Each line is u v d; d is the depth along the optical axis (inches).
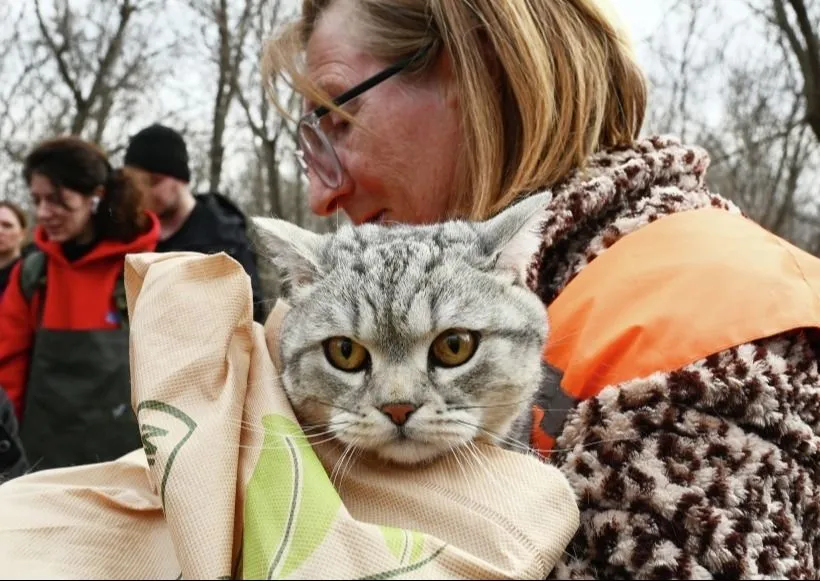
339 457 13.3
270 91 20.6
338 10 19.2
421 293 14.2
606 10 16.9
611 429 11.1
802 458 10.9
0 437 21.3
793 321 11.2
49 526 11.3
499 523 10.6
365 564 9.6
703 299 11.6
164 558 11.1
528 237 14.8
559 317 13.6
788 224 124.7
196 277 12.8
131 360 12.2
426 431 13.2
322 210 20.7
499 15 15.8
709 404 10.9
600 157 15.6
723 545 10.1
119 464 13.3
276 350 15.9
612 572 10.7
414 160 18.3
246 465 11.2
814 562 10.7
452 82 17.7
